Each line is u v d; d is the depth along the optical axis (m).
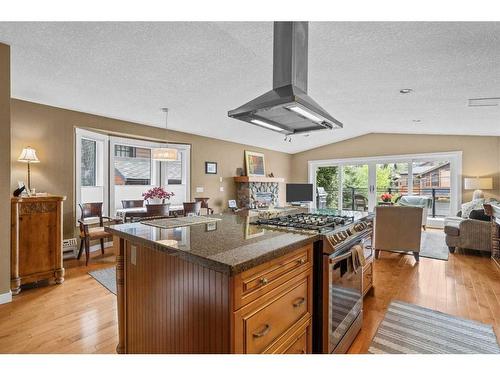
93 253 4.37
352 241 2.04
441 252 4.55
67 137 4.21
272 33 2.38
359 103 4.41
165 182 5.93
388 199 7.30
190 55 2.79
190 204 4.88
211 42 2.54
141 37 2.42
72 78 3.19
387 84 3.48
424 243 5.20
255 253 1.15
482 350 1.91
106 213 4.86
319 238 1.59
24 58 2.73
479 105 4.00
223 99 4.11
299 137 7.34
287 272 1.35
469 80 3.08
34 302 2.63
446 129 6.20
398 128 6.69
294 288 1.41
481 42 2.22
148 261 1.51
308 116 2.06
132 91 3.65
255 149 7.85
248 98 4.10
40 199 3.00
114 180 5.05
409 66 2.86
